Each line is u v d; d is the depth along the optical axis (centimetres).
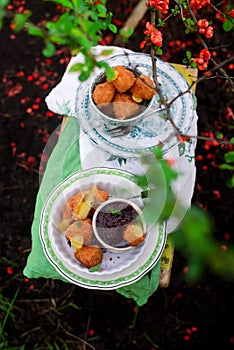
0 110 179
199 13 171
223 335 159
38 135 177
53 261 112
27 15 71
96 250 110
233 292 161
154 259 112
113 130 116
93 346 159
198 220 67
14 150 176
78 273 112
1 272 165
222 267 69
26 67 182
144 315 161
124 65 116
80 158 118
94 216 109
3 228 169
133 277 112
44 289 164
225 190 168
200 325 160
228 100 176
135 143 116
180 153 117
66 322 161
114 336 160
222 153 171
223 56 177
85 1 93
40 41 183
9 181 173
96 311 162
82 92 119
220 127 174
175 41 178
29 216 170
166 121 116
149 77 117
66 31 72
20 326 161
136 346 159
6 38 184
